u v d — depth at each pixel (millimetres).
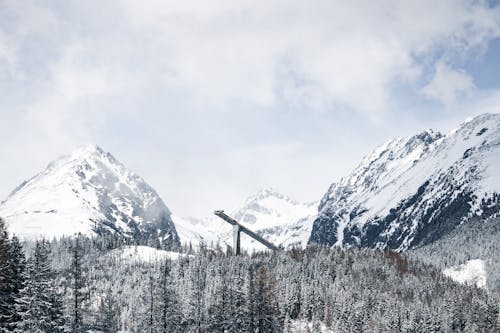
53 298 68812
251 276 173625
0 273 61625
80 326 80750
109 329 120375
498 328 198750
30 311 63562
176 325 123938
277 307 149875
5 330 60656
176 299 128500
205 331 136000
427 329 188625
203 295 170375
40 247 69688
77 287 81438
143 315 125375
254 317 126812
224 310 131250
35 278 66188
